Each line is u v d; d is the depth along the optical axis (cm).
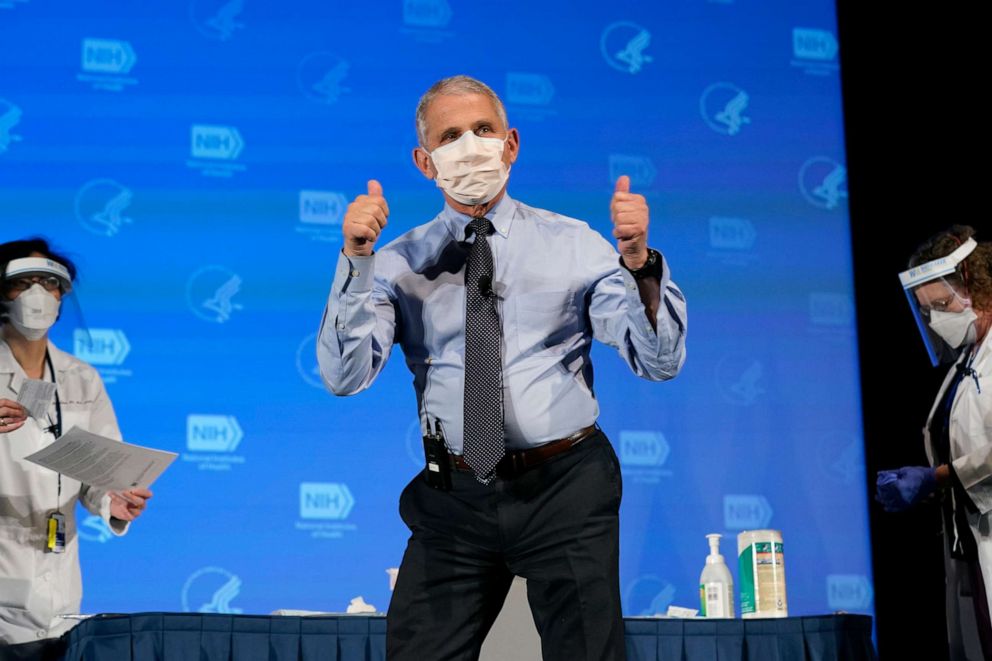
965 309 346
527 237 233
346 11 517
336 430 488
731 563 500
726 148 537
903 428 523
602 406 502
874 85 550
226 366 484
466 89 235
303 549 477
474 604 222
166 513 468
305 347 491
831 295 531
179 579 464
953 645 354
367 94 513
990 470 331
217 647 296
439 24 524
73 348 468
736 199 532
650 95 535
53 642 345
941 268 345
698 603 495
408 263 238
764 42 548
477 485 219
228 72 503
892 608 508
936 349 362
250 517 475
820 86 548
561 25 533
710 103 539
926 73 551
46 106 484
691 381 512
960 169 545
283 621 303
